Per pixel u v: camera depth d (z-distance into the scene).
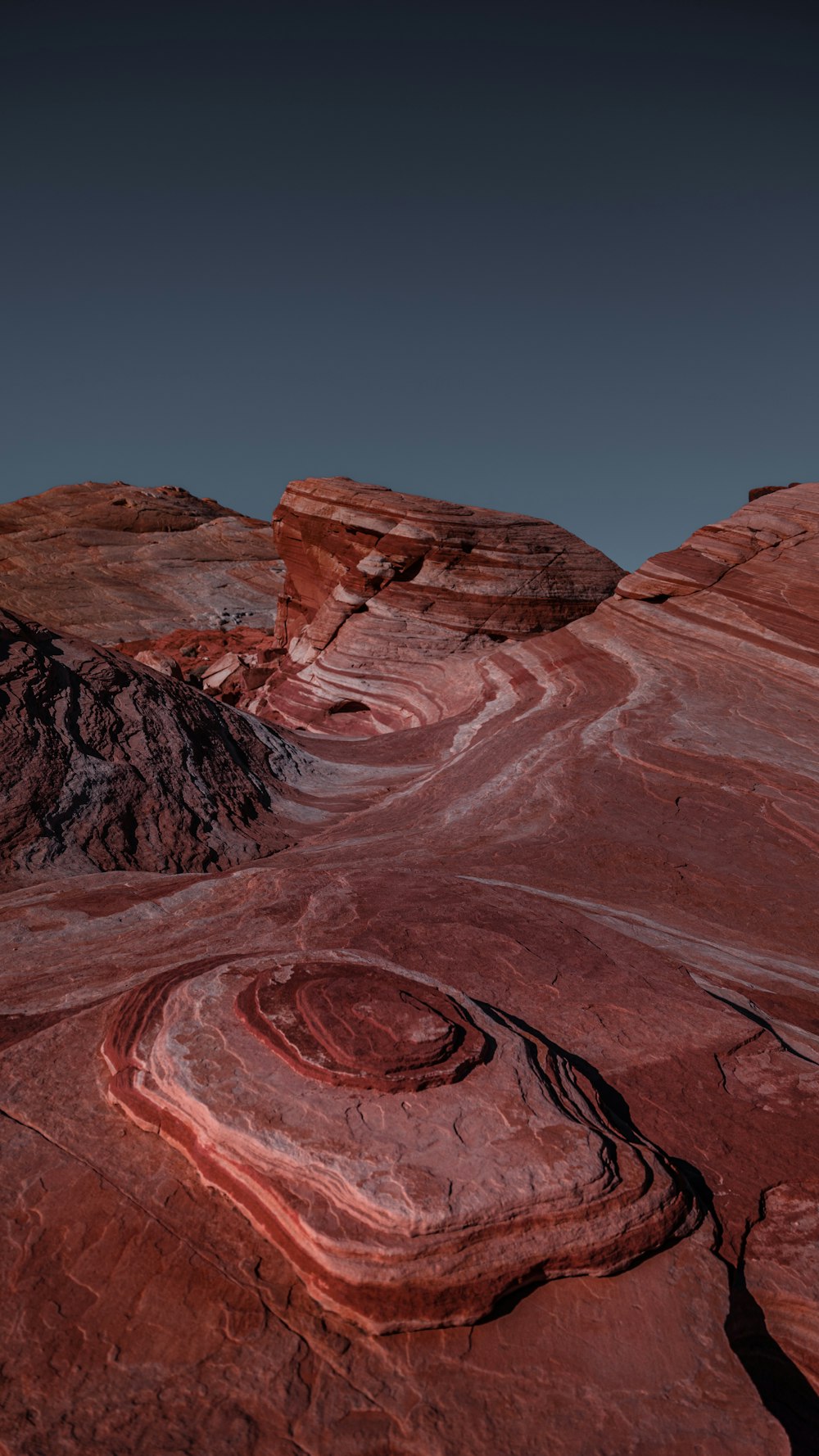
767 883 10.79
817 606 19.34
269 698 29.58
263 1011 5.04
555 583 28.47
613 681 19.48
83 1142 4.54
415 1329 3.58
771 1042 5.98
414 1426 3.21
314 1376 3.37
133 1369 3.33
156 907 8.74
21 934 7.99
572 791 13.70
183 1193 4.20
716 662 19.14
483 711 21.11
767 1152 4.92
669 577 21.94
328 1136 4.14
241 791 14.98
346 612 29.42
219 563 70.94
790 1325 4.02
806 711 16.62
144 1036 5.12
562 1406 3.33
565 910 8.27
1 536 72.31
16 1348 3.38
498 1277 3.70
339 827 14.55
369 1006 5.07
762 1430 3.31
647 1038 5.85
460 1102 4.44
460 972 6.61
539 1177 3.99
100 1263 3.80
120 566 68.56
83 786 11.88
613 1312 3.77
